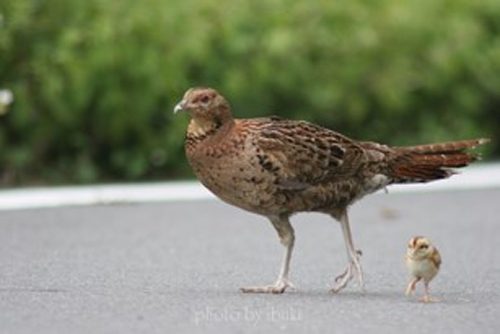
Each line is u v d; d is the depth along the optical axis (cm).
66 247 1295
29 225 1451
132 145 1914
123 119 1888
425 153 1076
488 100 2208
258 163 1012
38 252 1260
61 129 1877
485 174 2002
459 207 1652
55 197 1691
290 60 1995
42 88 1855
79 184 1873
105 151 1912
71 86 1855
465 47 2155
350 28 2064
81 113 1877
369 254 1279
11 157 1864
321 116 2039
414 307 972
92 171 1889
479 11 2234
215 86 1945
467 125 2155
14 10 1856
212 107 1007
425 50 2127
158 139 1916
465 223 1509
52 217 1514
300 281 1112
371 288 1076
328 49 2039
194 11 1956
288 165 1020
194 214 1555
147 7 1920
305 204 1041
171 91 1900
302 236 1403
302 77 2006
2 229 1420
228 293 1029
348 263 1142
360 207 1658
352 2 2084
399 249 1312
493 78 2200
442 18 2164
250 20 1989
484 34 2222
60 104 1858
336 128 2064
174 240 1355
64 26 1892
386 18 2105
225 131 1015
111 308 949
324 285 1092
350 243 1060
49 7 1898
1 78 1864
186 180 1912
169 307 956
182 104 1006
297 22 2036
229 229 1441
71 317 914
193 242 1341
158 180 1919
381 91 2064
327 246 1331
